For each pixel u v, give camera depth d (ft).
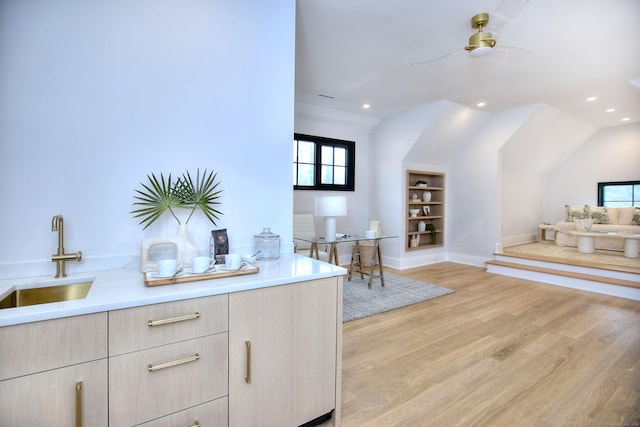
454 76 11.18
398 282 13.67
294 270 4.82
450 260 18.53
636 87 11.48
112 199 4.74
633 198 19.16
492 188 16.44
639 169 18.70
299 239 12.36
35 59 4.19
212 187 5.54
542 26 7.84
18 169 4.15
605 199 20.25
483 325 8.95
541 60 9.80
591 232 17.04
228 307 3.89
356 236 12.85
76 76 4.44
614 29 7.98
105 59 4.63
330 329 4.81
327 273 4.73
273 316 4.24
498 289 12.68
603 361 6.88
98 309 3.12
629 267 12.45
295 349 4.45
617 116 16.88
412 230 17.89
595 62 9.95
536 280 13.98
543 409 5.29
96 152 4.61
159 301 3.43
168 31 5.10
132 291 3.61
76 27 4.43
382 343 7.80
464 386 5.95
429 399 5.55
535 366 6.67
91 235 4.62
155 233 5.13
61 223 4.25
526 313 9.93
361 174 17.42
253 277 4.34
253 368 4.11
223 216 5.69
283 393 4.37
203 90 5.43
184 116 5.26
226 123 5.66
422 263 17.46
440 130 15.56
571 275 12.97
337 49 9.17
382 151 17.21
